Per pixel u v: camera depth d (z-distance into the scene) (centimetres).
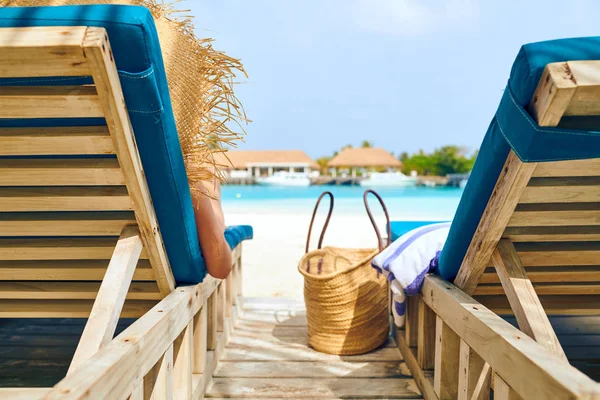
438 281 197
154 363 135
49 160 133
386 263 220
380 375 232
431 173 7194
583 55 99
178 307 161
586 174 133
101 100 111
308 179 5531
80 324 287
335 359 253
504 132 120
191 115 152
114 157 132
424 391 207
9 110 114
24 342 257
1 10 103
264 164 6969
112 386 104
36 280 179
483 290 199
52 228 155
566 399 89
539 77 102
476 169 145
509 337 122
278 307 362
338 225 1121
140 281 182
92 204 145
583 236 161
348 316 256
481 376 152
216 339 240
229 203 2441
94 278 175
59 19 103
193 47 156
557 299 206
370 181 5634
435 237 220
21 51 99
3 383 207
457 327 163
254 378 228
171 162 138
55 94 111
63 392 89
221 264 192
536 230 159
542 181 136
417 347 228
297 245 750
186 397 174
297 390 215
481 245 159
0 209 148
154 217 152
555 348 136
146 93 117
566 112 105
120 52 110
